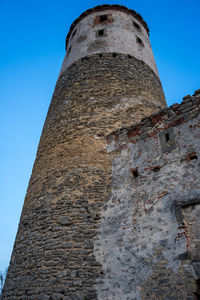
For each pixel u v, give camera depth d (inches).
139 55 505.4
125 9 594.6
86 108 388.2
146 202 253.6
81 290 235.9
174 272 204.2
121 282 229.1
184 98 280.1
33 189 339.9
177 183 240.4
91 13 591.5
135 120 373.7
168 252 215.3
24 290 255.3
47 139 386.9
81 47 514.0
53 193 308.2
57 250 262.1
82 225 273.6
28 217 312.2
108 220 270.7
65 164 329.4
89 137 349.1
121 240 249.8
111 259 245.8
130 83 431.5
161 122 289.7
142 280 218.8
